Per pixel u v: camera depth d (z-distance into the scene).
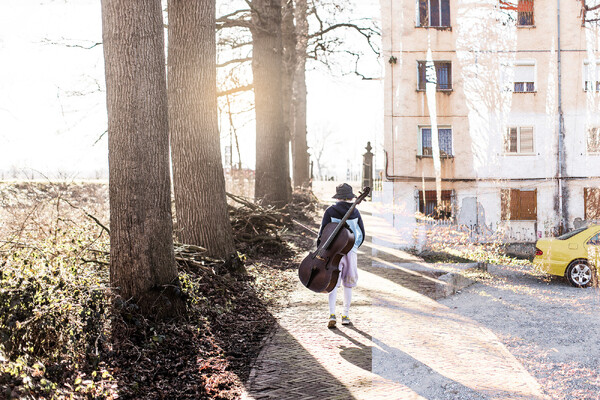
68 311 3.79
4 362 2.96
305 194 20.50
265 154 13.62
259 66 13.45
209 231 7.55
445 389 2.03
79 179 8.45
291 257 10.05
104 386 3.46
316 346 4.68
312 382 3.75
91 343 3.91
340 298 6.75
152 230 4.88
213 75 7.66
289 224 13.78
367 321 5.54
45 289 3.84
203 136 7.55
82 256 5.34
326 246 5.26
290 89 17.41
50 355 3.54
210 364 4.20
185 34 7.47
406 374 2.14
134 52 4.78
